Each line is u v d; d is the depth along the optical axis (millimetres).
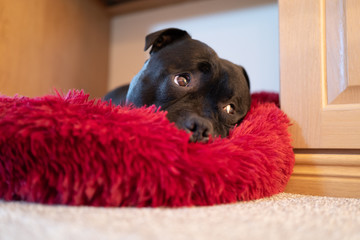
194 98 1172
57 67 2191
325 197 1146
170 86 1150
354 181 1184
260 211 784
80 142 781
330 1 1257
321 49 1264
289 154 1183
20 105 859
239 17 2477
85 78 2492
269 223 662
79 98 958
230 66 1289
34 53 1983
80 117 826
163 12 2678
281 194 1194
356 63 1190
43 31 2055
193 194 865
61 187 767
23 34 1900
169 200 825
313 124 1255
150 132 845
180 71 1169
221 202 913
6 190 811
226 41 2508
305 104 1272
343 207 896
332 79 1240
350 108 1197
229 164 909
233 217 704
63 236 530
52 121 781
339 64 1228
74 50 2363
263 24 2414
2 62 1754
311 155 1256
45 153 776
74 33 2357
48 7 2100
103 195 781
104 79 2746
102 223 611
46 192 786
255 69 2434
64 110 828
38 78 2018
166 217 685
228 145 951
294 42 1307
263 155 1008
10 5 1806
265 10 2412
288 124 1264
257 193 998
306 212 791
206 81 1179
